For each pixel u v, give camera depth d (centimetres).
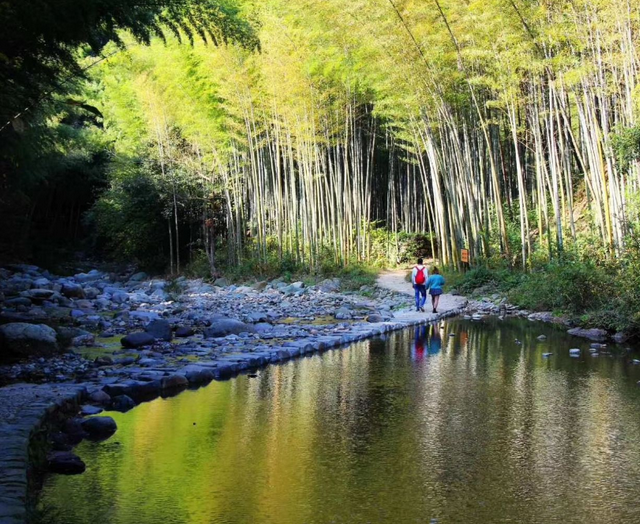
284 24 2250
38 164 2258
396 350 1168
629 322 1248
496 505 491
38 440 593
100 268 3459
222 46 2280
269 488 522
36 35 854
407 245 2800
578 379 919
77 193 3931
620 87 1536
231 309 1741
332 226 2573
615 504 493
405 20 1820
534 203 2273
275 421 710
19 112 955
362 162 2839
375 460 589
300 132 2405
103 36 1033
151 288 2503
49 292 1727
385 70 1947
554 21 1527
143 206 2997
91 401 773
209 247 2948
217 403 784
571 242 1778
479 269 2006
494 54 1662
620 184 1473
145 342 1128
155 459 588
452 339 1294
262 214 2669
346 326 1424
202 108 2588
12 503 417
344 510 482
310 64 2272
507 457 596
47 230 3978
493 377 933
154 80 2684
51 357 999
